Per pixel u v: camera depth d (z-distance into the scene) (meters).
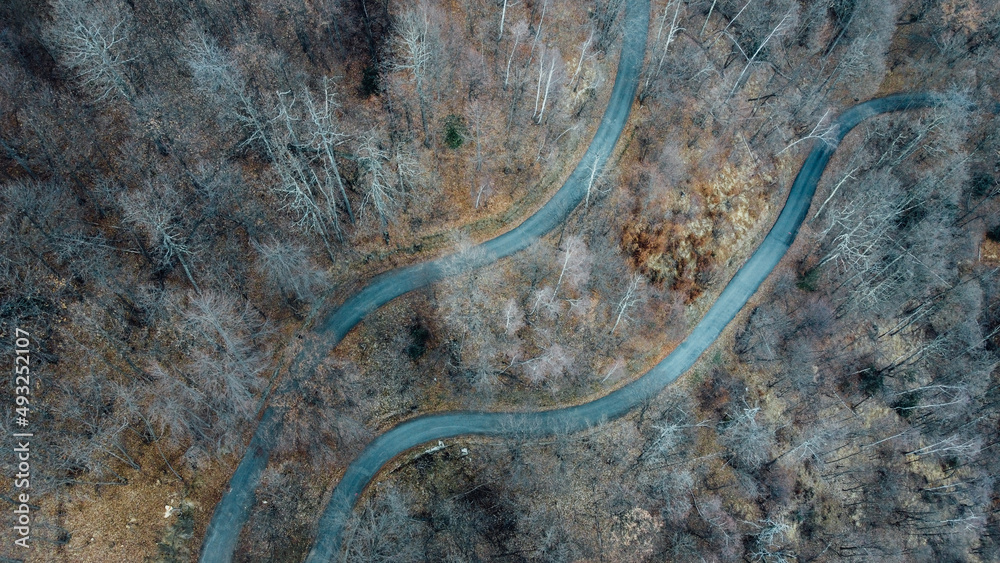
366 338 67.62
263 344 64.69
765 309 79.00
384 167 69.19
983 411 85.00
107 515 56.03
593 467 70.06
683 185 75.94
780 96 83.94
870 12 82.00
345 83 69.38
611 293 73.81
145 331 60.16
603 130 76.62
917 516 79.31
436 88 71.50
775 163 83.19
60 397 56.25
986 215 88.69
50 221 56.97
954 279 85.06
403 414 67.69
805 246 81.94
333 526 62.56
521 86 73.44
